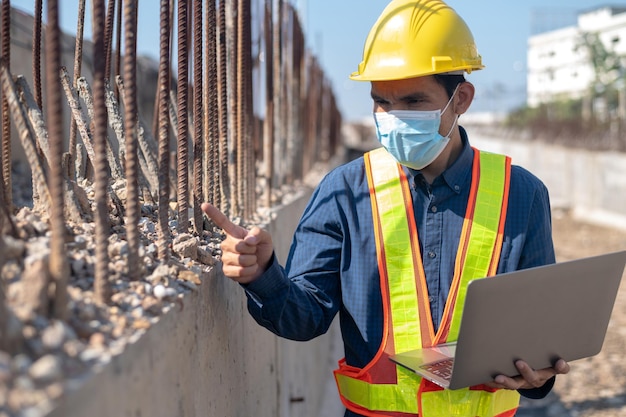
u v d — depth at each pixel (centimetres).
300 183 617
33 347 110
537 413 517
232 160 306
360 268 199
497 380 180
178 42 198
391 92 198
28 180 556
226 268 179
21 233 154
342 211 204
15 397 95
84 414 103
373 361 195
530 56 2434
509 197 202
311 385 483
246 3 309
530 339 180
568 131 2278
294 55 571
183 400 155
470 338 168
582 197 1759
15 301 122
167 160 181
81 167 240
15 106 165
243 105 307
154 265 171
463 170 202
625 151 1791
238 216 306
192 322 164
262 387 272
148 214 227
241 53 305
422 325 195
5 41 175
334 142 1559
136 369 124
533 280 170
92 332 124
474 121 4238
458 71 202
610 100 2206
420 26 201
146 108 761
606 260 182
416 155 197
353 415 204
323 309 201
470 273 196
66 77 217
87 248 165
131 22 159
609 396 544
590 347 195
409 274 196
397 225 199
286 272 207
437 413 191
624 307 798
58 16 130
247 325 240
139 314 139
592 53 2194
